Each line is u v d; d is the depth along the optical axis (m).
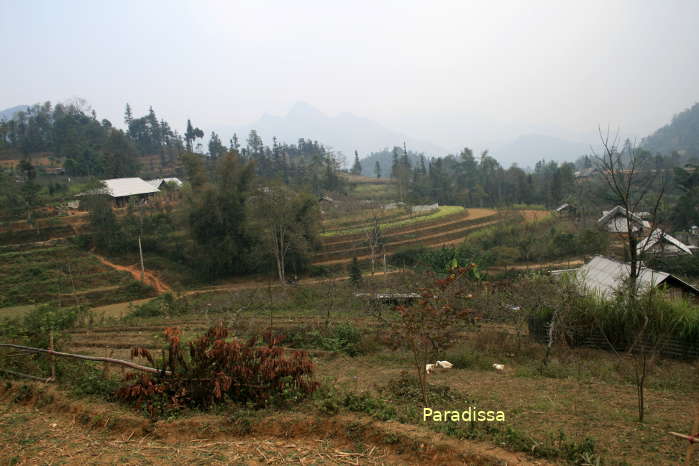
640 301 12.74
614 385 9.46
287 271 45.81
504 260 42.97
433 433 5.82
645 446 5.84
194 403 7.14
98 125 104.31
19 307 34.84
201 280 44.72
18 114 105.12
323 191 76.75
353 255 49.78
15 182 61.28
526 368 11.39
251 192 44.78
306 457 5.59
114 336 18.66
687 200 44.88
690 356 11.59
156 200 58.41
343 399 6.94
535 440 5.65
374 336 14.97
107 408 7.04
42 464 5.56
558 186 79.62
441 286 8.29
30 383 8.39
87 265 42.41
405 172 90.75
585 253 42.09
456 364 12.03
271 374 7.12
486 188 95.50
